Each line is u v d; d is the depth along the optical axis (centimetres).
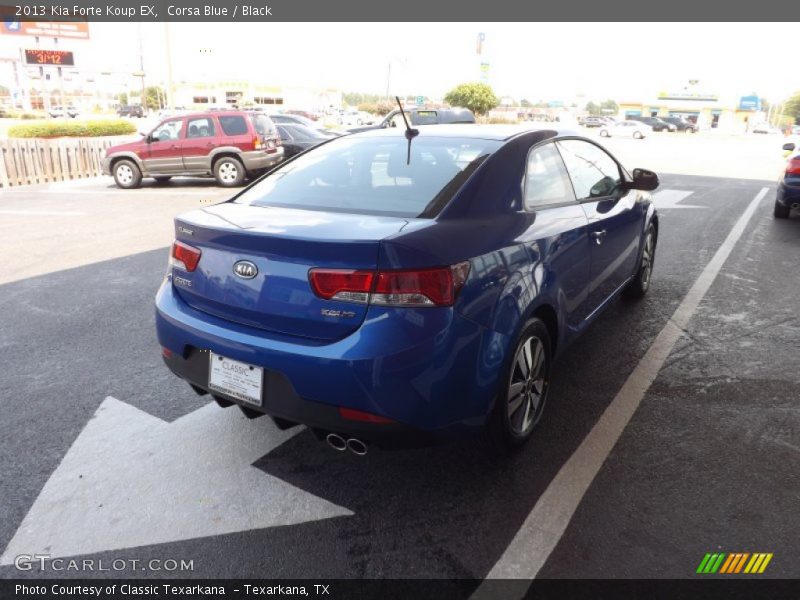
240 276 245
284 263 234
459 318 230
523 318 263
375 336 218
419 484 274
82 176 1664
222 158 1384
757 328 459
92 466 288
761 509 255
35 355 416
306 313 230
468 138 315
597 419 327
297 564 228
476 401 243
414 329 220
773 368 389
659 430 316
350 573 223
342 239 221
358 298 220
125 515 254
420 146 313
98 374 386
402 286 219
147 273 629
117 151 1384
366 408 222
